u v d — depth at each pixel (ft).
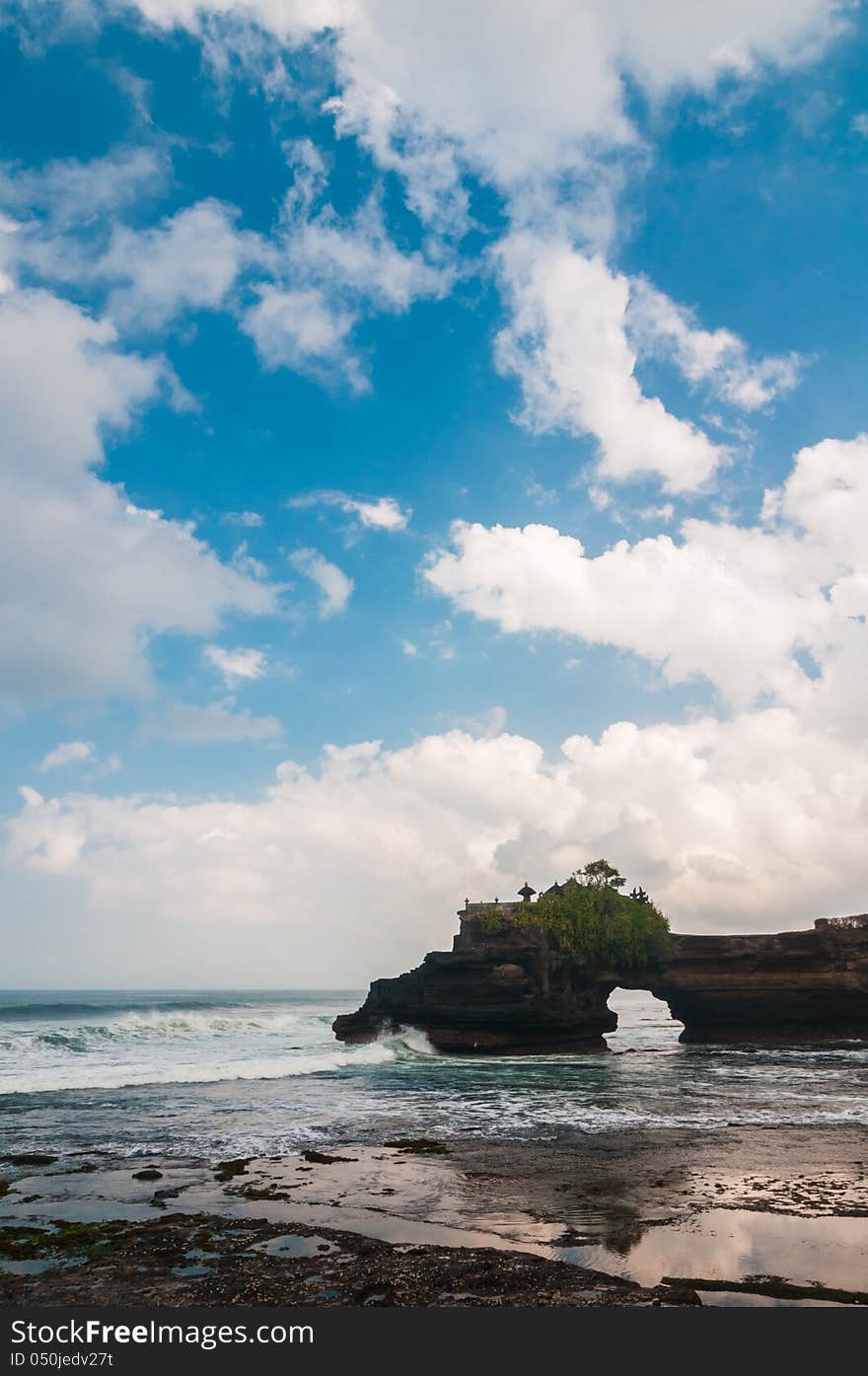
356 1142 90.94
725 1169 76.84
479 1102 123.75
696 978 239.71
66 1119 106.42
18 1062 174.91
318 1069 174.29
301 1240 56.03
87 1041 220.23
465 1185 71.26
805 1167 77.66
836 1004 232.12
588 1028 229.86
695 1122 104.68
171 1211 63.67
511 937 219.61
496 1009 209.56
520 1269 49.42
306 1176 74.84
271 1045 224.94
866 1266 50.19
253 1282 48.11
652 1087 142.61
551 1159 81.76
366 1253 53.16
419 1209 63.62
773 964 235.81
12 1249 54.70
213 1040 240.73
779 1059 194.39
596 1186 70.64
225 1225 59.41
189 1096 128.06
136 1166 79.15
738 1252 52.70
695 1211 62.28
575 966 232.32
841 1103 121.49
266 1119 107.14
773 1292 45.80
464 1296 45.62
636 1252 52.95
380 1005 235.40
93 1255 53.42
